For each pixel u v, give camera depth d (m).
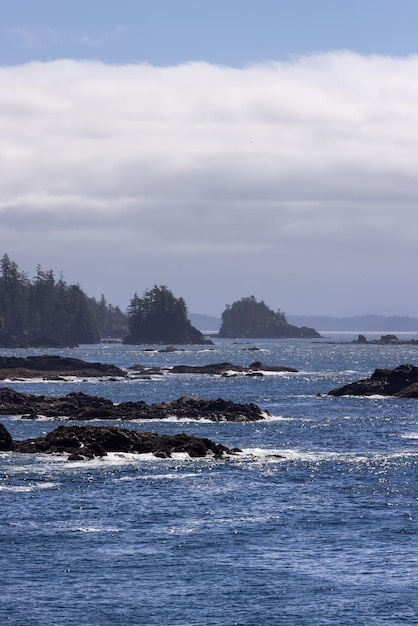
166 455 172.12
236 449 181.00
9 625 89.44
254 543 114.62
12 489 142.38
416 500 138.00
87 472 156.12
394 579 101.62
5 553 110.00
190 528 121.19
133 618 91.25
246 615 92.06
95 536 117.25
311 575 102.94
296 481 151.88
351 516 128.00
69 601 95.31
